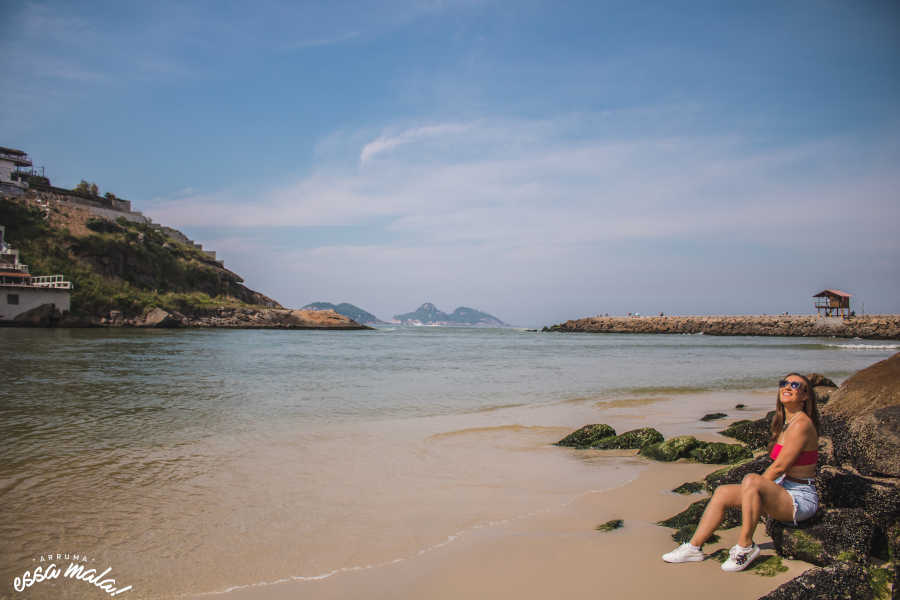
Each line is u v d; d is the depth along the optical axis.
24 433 10.18
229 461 8.70
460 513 6.63
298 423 11.88
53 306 62.66
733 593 4.45
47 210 81.31
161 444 9.68
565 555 5.36
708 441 10.53
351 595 4.58
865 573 4.26
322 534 5.89
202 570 5.01
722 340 71.62
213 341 45.94
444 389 18.16
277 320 89.44
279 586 4.74
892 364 7.68
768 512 4.89
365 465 8.70
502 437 11.08
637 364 30.30
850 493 5.25
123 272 82.00
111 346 34.75
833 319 79.88
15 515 6.24
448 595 4.57
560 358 34.56
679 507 6.93
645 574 4.88
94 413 12.30
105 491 7.13
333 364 26.94
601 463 9.26
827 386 11.89
